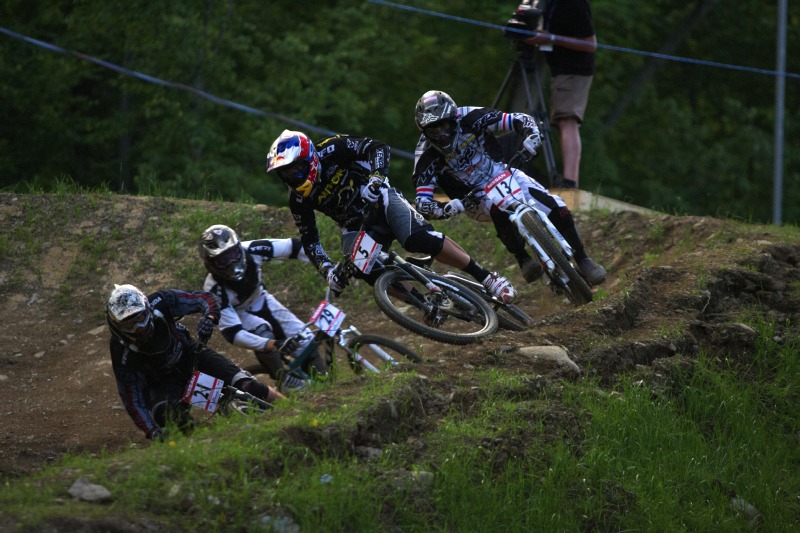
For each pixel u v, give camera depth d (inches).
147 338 796.6
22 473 815.7
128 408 808.9
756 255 1095.6
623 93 2810.0
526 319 973.2
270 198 2174.0
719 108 3132.4
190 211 1373.0
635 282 1025.5
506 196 937.5
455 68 2842.0
